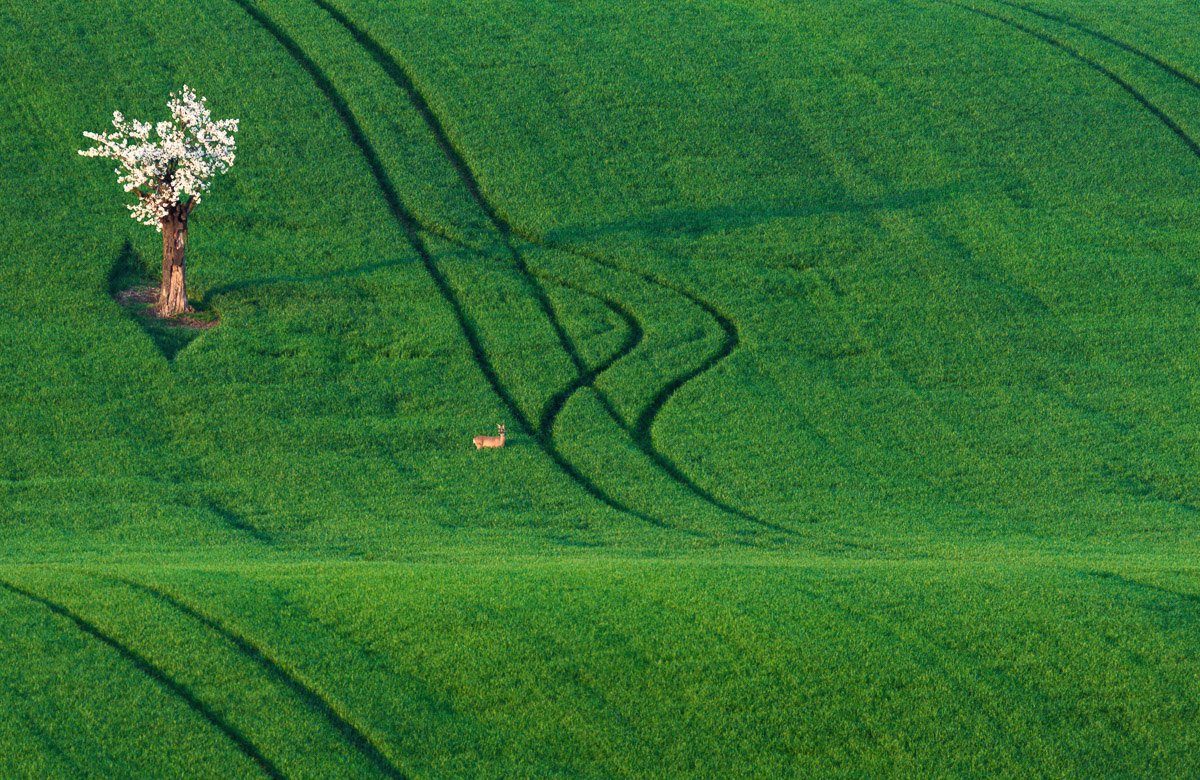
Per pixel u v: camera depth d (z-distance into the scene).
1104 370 67.19
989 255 77.75
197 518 48.97
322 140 80.88
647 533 49.53
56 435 54.72
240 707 33.12
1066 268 76.62
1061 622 37.47
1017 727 33.47
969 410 62.94
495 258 73.25
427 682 34.78
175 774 30.58
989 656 36.06
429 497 52.62
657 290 71.81
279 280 68.62
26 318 62.53
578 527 50.25
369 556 45.28
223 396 58.91
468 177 80.75
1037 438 60.50
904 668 35.41
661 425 60.03
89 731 31.67
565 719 33.59
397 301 68.19
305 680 34.47
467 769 31.80
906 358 67.44
